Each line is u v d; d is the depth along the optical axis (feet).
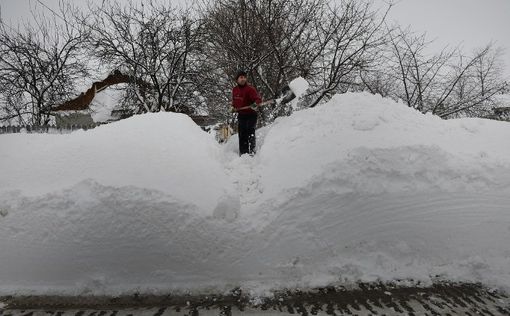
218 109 43.21
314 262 11.54
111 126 14.08
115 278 11.10
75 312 10.09
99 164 12.35
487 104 36.96
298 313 9.78
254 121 17.34
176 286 11.00
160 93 52.16
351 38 30.40
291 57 31.01
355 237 11.78
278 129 15.70
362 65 31.32
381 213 11.94
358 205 11.94
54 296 10.87
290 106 19.26
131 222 11.25
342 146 13.00
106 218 11.28
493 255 11.70
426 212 11.98
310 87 31.68
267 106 30.42
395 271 11.48
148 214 11.28
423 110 37.17
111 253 11.16
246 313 9.83
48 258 11.28
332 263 11.55
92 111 63.21
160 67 53.01
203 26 44.83
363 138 13.15
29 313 10.09
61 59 57.57
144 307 10.27
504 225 11.93
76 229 11.27
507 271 11.25
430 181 12.32
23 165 12.82
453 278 11.30
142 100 52.95
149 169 12.15
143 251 11.16
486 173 12.53
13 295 10.94
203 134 15.44
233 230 11.46
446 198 12.13
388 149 12.59
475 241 11.84
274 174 13.03
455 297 10.45
